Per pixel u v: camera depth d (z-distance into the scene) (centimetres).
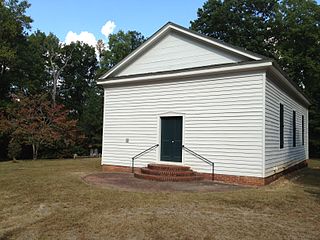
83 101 4434
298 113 1914
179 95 1390
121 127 1571
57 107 2723
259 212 761
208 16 3422
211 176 1271
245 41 3250
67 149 2883
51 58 3944
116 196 905
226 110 1252
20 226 645
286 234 599
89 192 962
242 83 1220
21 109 2495
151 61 1527
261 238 576
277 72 1241
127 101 1561
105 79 1619
